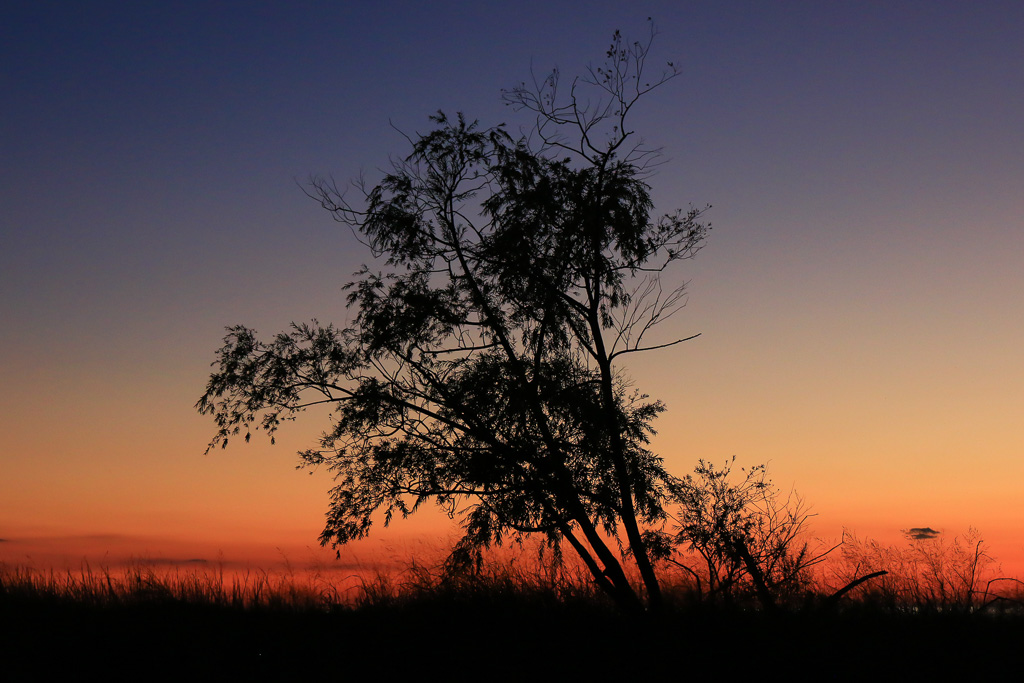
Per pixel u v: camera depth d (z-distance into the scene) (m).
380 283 16.84
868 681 11.73
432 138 17.14
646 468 15.95
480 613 14.74
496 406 16.00
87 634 14.34
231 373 16.16
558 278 16.78
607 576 15.57
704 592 14.45
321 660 13.44
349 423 16.05
